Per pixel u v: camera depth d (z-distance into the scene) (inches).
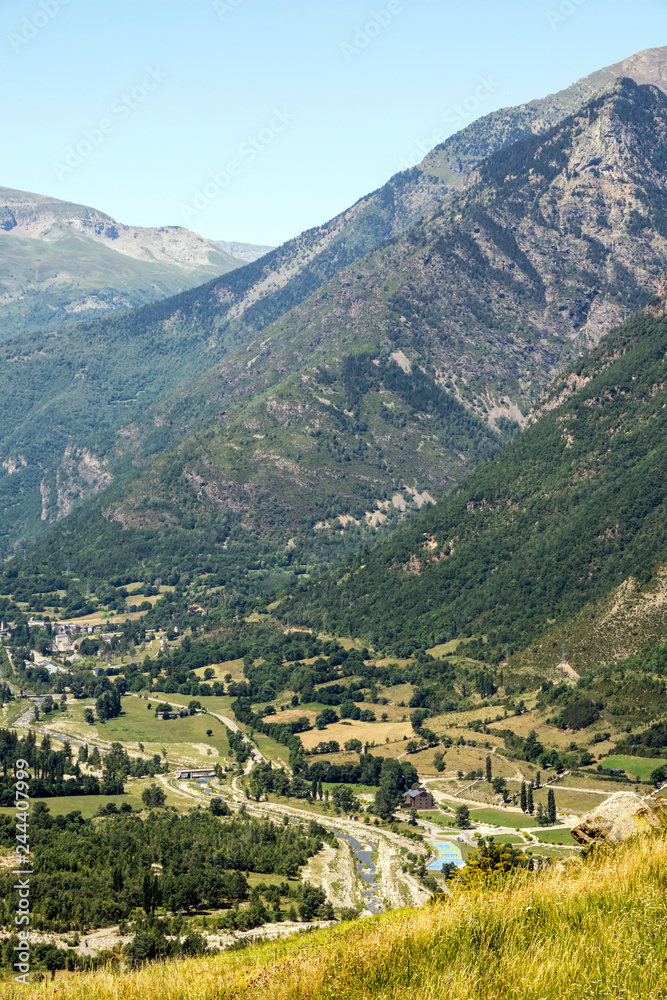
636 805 1850.4
